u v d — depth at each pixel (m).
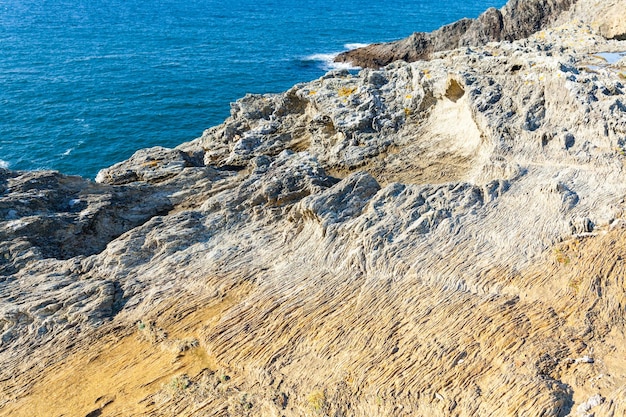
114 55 87.38
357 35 108.12
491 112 22.62
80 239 20.25
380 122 27.45
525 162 19.98
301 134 30.45
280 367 14.45
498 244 16.64
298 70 81.88
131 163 26.98
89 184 23.23
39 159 50.31
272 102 33.66
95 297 17.19
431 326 14.62
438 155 24.84
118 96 67.19
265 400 13.66
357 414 13.02
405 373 13.59
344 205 18.80
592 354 13.23
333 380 13.83
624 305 14.38
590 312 14.33
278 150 29.58
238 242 19.20
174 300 17.00
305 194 21.05
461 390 12.93
